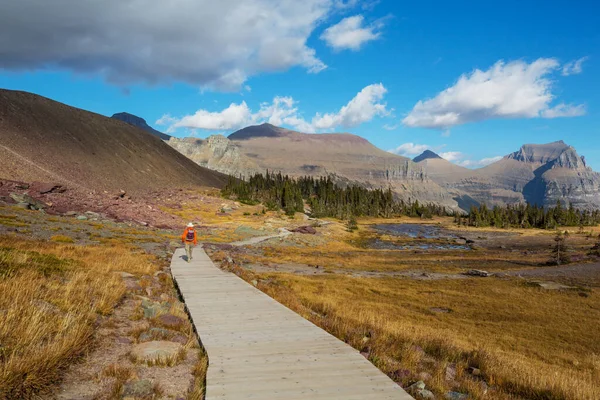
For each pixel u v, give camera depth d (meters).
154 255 29.19
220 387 6.75
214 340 9.55
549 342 27.91
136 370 7.29
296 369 7.77
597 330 31.64
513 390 9.62
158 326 10.59
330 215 195.12
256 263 50.41
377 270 61.97
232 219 126.12
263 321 11.53
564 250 90.62
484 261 84.06
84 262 17.95
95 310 10.38
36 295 10.05
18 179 99.81
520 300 42.00
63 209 66.75
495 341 26.02
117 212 79.19
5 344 6.80
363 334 12.30
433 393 7.92
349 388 6.90
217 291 16.08
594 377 18.22
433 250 104.44
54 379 6.35
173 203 142.62
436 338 13.95
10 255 13.60
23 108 191.00
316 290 34.47
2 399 5.43
